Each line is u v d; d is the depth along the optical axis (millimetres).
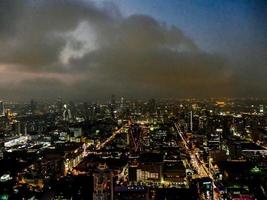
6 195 91062
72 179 104438
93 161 134375
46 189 97875
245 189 100438
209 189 101000
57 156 134375
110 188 83812
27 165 120312
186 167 132250
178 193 97312
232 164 125812
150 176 116062
